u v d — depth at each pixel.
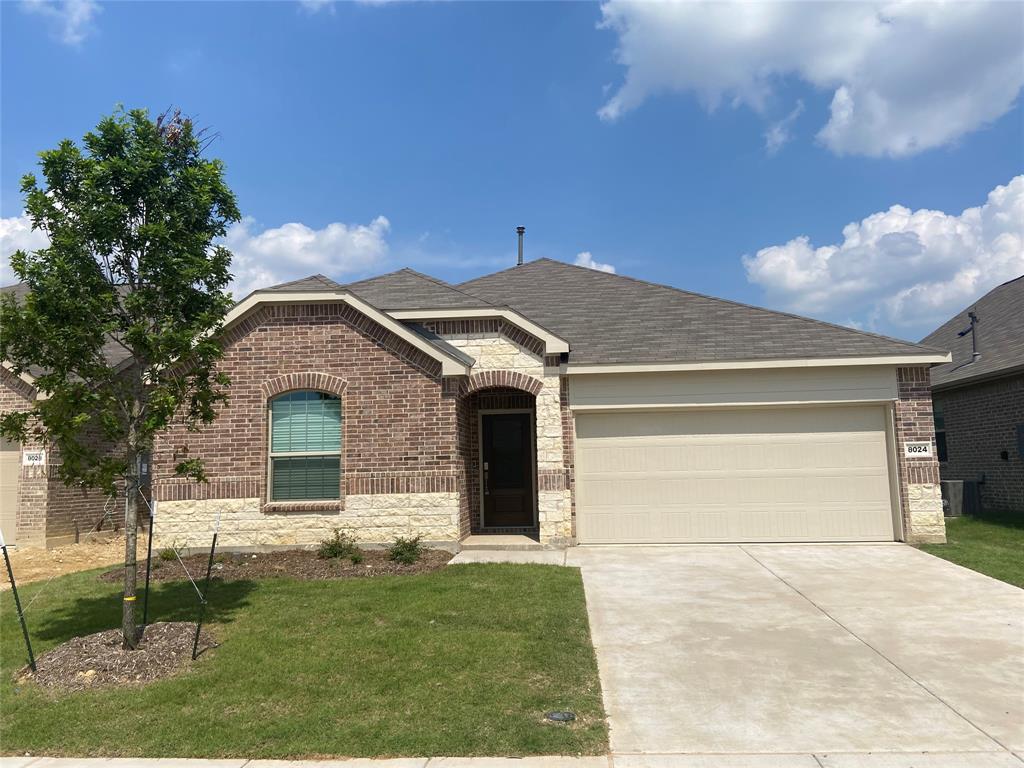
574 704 5.86
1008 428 16.67
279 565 11.32
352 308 12.71
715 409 13.23
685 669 6.71
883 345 13.07
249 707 5.87
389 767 4.87
